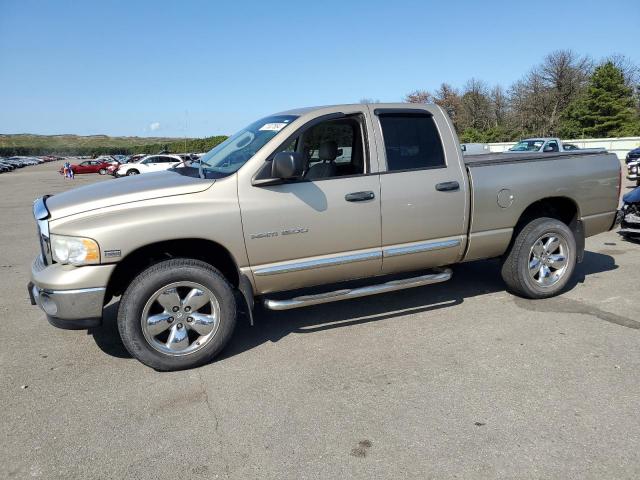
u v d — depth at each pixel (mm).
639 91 51562
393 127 4332
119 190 3783
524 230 4902
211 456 2732
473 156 5512
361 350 4012
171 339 3730
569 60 51406
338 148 4348
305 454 2721
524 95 53750
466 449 2715
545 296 5055
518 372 3561
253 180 3818
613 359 3721
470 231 4613
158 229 3562
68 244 3475
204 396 3371
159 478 2570
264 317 4820
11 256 8234
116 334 4539
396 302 5102
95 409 3250
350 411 3129
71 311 3504
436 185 4375
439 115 4555
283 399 3299
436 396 3271
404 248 4352
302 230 3947
